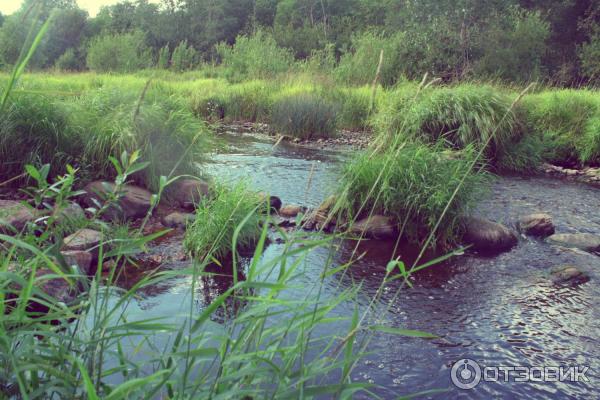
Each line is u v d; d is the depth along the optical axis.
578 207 7.14
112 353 1.84
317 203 6.80
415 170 5.69
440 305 4.02
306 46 40.62
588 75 22.72
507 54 19.86
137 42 30.36
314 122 13.16
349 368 1.77
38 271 3.53
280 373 1.60
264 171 8.84
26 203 2.05
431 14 19.58
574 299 4.20
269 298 1.64
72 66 48.78
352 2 47.19
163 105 7.55
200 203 5.78
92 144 6.41
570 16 27.86
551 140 10.64
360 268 4.68
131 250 1.89
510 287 4.42
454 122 9.63
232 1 57.88
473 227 5.57
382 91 15.51
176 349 1.75
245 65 24.19
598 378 3.09
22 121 6.09
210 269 4.55
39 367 1.54
